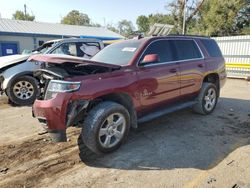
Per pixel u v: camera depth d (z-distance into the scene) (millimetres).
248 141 4227
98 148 3598
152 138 4391
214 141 4246
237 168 3314
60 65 3689
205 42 5812
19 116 5902
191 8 27906
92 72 3705
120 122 3820
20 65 6895
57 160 3646
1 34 22047
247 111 6129
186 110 6090
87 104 3494
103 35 29859
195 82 5242
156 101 4402
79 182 3080
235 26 26938
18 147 4105
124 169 3367
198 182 3010
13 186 3016
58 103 3299
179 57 4934
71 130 4781
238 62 13867
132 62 4059
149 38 4512
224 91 9305
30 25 26453
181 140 4297
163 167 3393
